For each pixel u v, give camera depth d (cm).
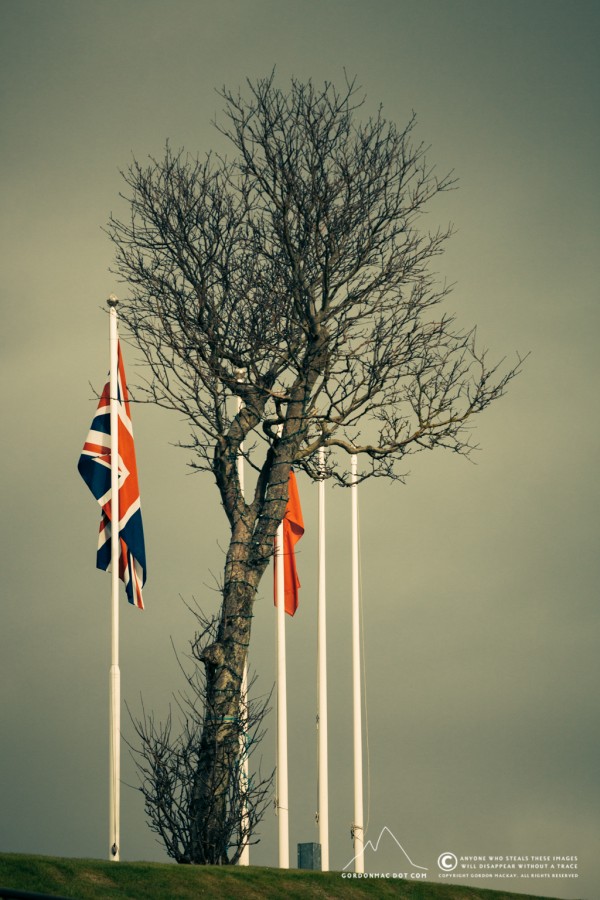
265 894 3117
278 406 3941
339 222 4022
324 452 4303
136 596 4000
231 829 3500
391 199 4184
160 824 3500
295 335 4050
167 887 3008
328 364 3947
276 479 3825
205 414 3897
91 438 4059
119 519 4003
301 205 3991
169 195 4122
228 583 3716
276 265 4034
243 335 4003
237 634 3653
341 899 3206
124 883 2984
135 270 4084
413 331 4078
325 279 3966
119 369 4084
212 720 3556
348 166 4122
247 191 4166
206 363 3981
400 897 3322
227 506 3834
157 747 3569
